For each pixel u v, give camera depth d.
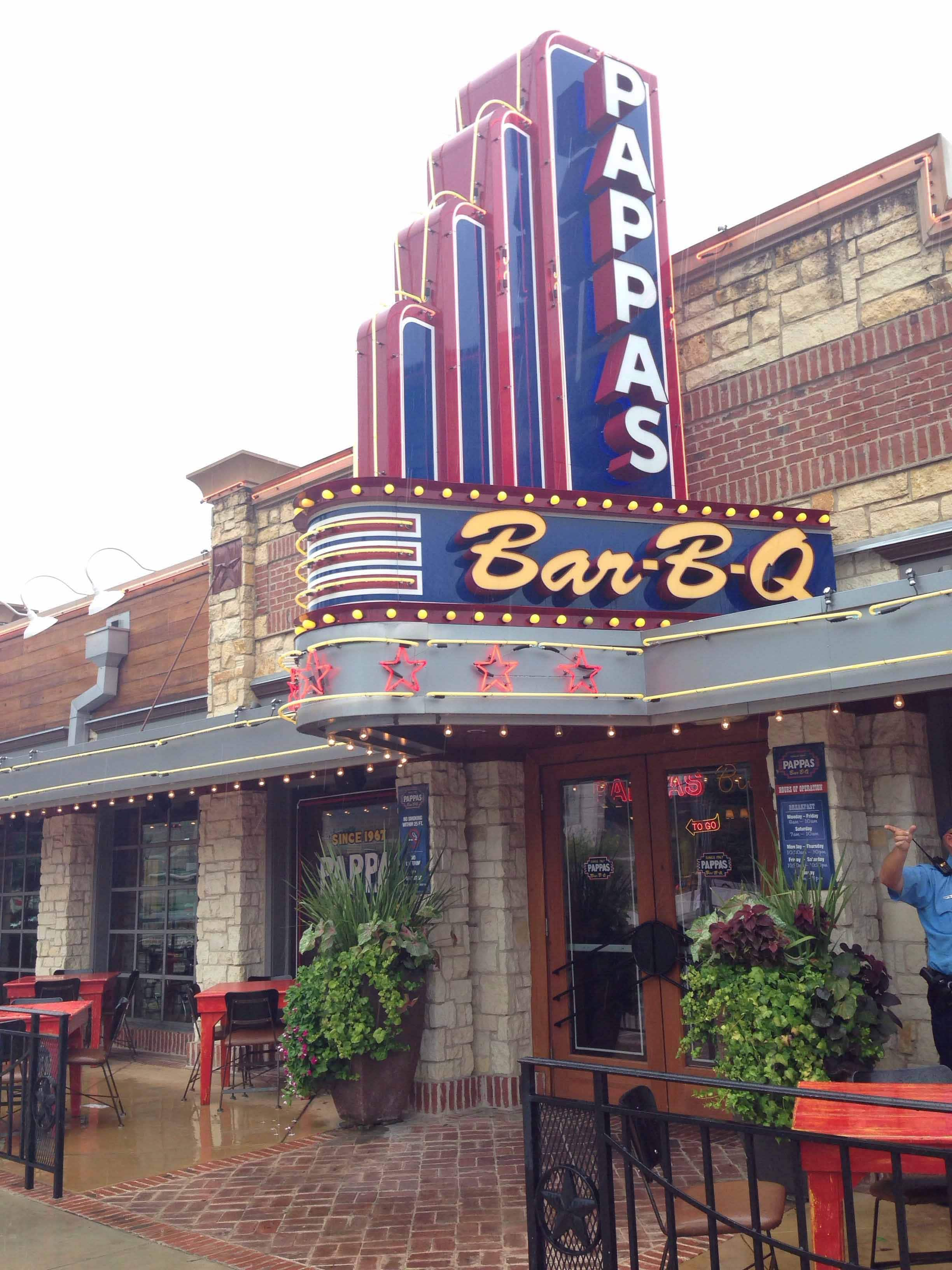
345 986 8.10
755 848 7.68
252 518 11.94
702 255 8.69
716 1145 7.13
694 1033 6.25
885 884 5.85
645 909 8.22
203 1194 6.59
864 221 7.80
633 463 7.97
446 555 6.80
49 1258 5.43
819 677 6.27
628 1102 4.18
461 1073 8.56
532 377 8.19
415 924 8.33
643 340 8.19
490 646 6.71
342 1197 6.41
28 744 15.10
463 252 8.45
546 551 6.92
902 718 6.96
